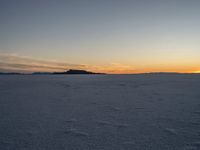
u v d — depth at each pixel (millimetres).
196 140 2416
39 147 2248
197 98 6074
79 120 3555
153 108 4625
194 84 11758
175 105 4953
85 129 2977
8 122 3410
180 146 2229
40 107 4895
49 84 13727
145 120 3496
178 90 8594
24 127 3104
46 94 7766
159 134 2689
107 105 5141
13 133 2793
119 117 3762
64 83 14781
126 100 5996
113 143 2359
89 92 8492
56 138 2564
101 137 2594
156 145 2271
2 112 4293
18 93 8125
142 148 2186
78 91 8961
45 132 2834
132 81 16250
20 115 3988
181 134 2668
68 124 3277
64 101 5887
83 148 2205
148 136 2609
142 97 6598
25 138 2574
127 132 2805
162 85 11547
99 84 13477
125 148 2193
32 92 8539
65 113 4172
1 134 2750
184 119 3512
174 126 3078
